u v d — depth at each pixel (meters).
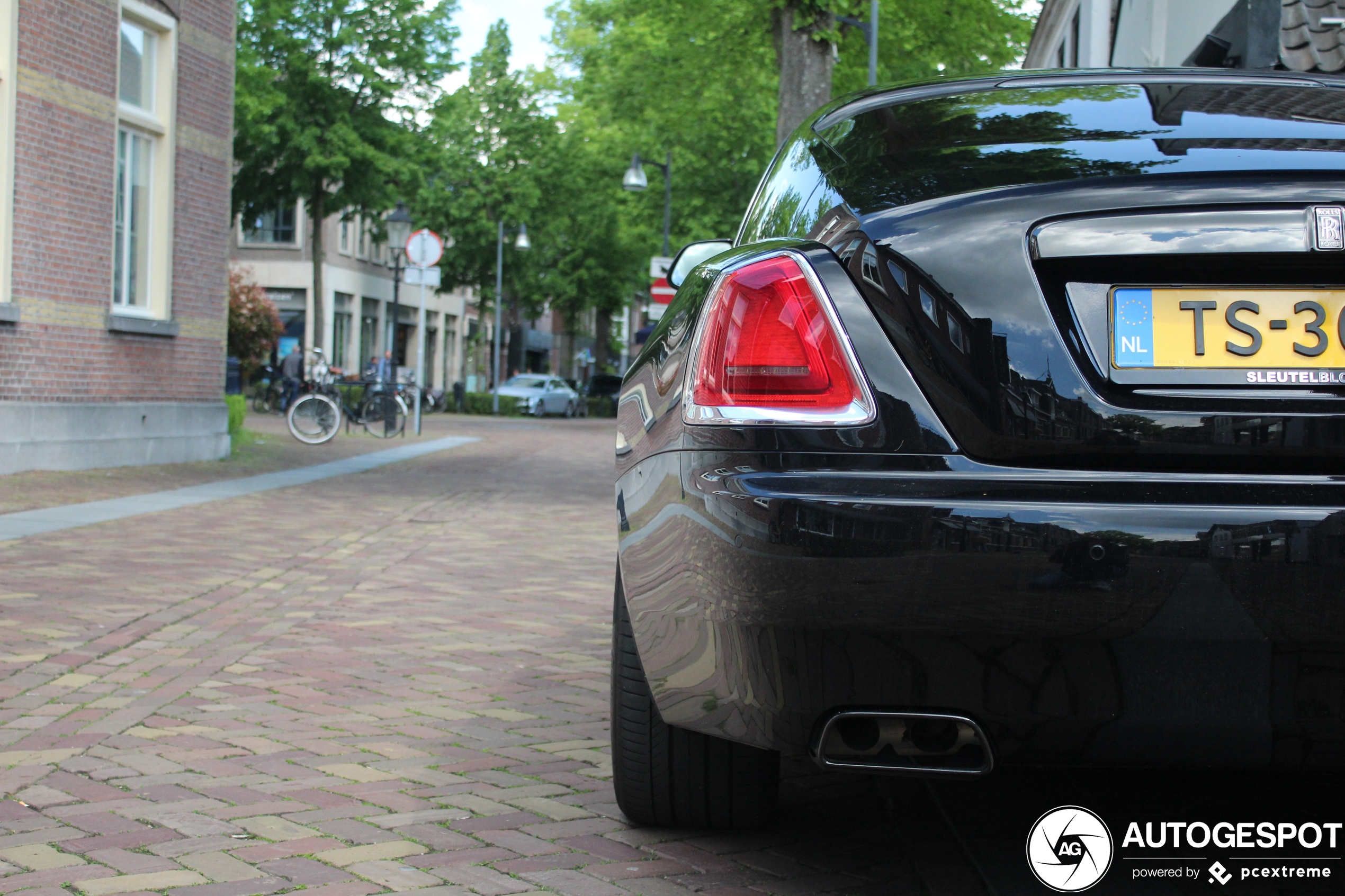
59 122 12.97
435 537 9.17
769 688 2.20
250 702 4.40
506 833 3.07
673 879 2.77
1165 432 2.11
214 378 16.09
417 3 36.97
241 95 35.31
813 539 2.11
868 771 2.20
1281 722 2.05
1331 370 2.12
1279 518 2.02
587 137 45.75
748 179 35.19
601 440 26.88
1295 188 2.14
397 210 26.41
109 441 13.70
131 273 14.70
